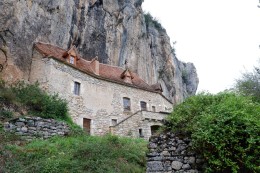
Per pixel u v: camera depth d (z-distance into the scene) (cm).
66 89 1770
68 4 2042
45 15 1839
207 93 639
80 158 845
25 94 1345
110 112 2047
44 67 1705
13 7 1523
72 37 2119
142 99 2345
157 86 2580
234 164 478
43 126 1160
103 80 2098
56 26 1934
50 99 1438
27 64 1662
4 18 1462
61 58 1831
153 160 581
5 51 1464
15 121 1086
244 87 1180
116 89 2170
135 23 2984
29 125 1116
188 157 549
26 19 1653
